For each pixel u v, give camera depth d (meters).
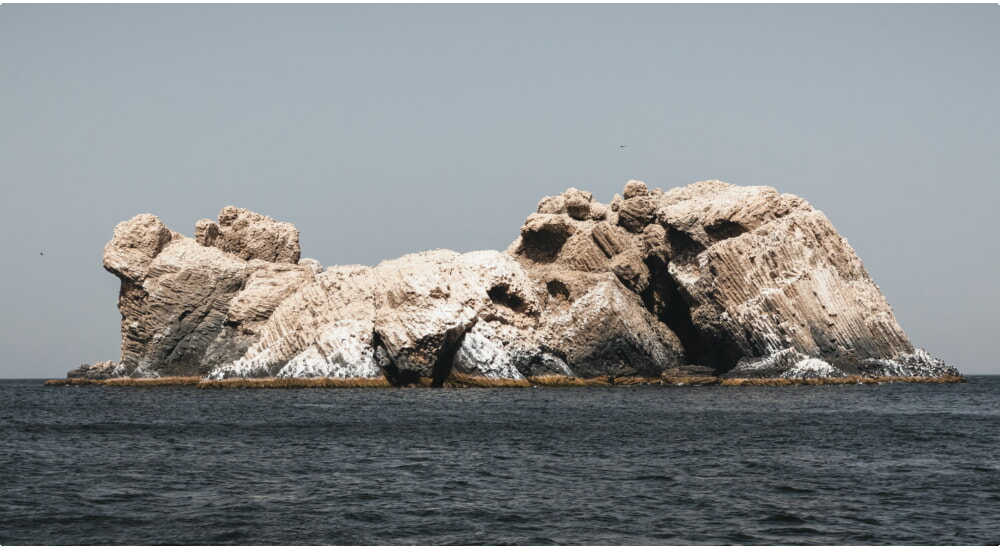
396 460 91.62
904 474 82.12
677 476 81.44
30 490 74.94
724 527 62.91
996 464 88.12
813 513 66.69
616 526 63.19
